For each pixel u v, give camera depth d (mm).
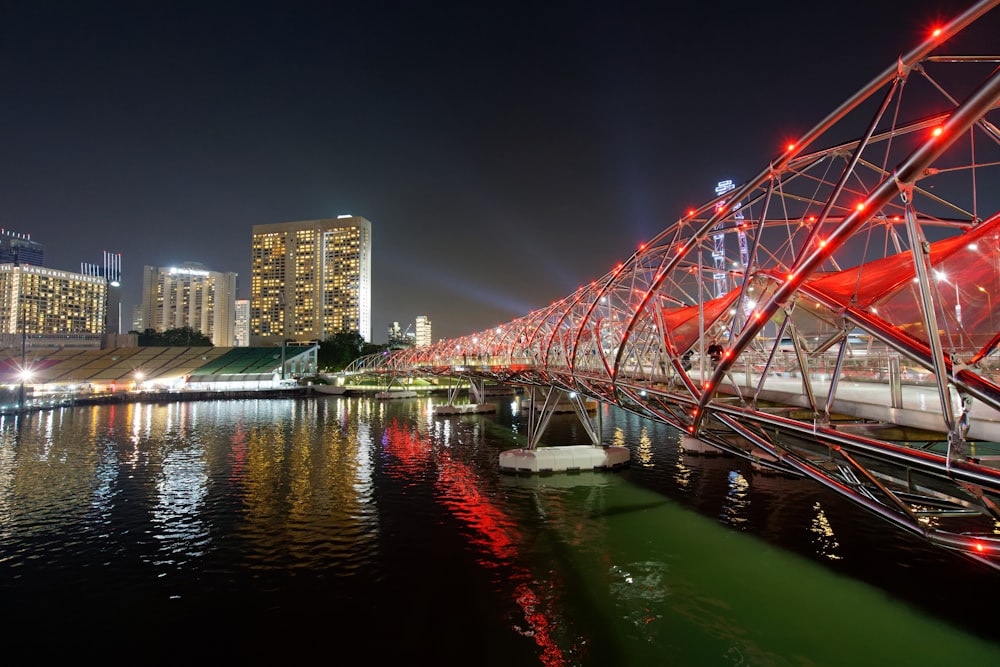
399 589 23641
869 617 20875
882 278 14945
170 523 33406
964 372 9664
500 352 69938
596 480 43844
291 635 19984
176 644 19438
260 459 54906
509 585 23969
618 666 17828
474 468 49500
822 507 34844
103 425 83438
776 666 17766
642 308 25125
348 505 37188
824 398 17938
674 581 24234
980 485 9398
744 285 16359
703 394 18109
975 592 22781
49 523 33562
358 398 142375
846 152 15078
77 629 20547
